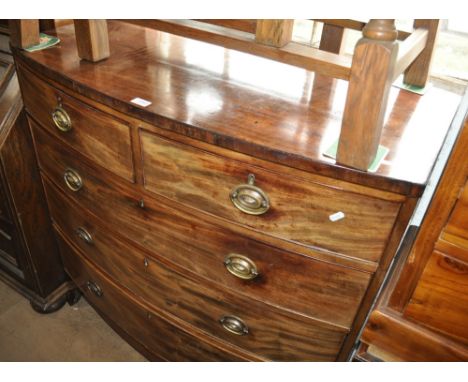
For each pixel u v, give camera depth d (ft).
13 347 4.71
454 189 1.88
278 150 2.17
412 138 2.35
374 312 2.42
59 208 4.02
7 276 5.18
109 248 3.64
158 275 3.36
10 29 3.15
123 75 2.88
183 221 2.83
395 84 2.95
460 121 3.00
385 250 2.29
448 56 3.44
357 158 2.03
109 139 2.84
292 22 2.34
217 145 2.33
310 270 2.55
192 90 2.75
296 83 2.96
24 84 3.35
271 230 2.49
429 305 2.25
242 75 3.01
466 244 1.98
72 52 3.18
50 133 3.36
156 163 2.68
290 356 3.17
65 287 5.12
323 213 2.28
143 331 4.06
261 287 2.82
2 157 3.65
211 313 3.27
